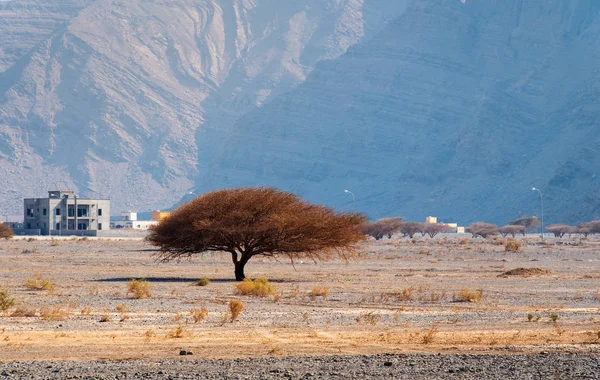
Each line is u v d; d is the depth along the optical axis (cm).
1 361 7512
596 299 15012
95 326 10312
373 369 7062
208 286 17988
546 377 6650
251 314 11931
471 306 13562
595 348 8525
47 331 9775
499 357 7781
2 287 17025
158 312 12144
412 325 10706
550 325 10800
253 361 7544
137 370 7000
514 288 18000
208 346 8631
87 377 6588
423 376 6706
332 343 8906
